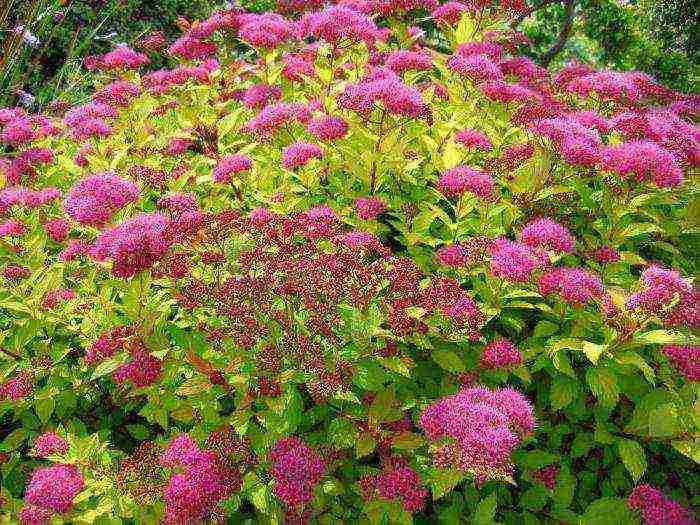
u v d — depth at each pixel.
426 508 0.54
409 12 1.02
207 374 0.49
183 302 0.49
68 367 0.58
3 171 0.69
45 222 0.64
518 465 0.54
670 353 0.52
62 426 0.53
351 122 0.65
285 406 0.48
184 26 1.00
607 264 0.60
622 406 0.56
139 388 0.51
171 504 0.43
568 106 0.82
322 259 0.50
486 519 0.49
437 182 0.62
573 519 0.51
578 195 0.67
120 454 0.53
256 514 0.52
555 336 0.56
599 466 0.57
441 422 0.45
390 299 0.51
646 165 0.58
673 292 0.49
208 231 0.53
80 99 1.30
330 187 0.67
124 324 0.54
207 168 0.74
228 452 0.46
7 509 0.49
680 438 0.50
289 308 0.50
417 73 0.81
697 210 0.65
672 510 0.47
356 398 0.47
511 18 0.94
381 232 0.63
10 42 1.19
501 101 0.72
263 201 0.63
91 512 0.46
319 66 0.79
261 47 0.81
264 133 0.68
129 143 0.78
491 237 0.61
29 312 0.56
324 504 0.49
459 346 0.56
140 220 0.49
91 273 0.58
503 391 0.47
